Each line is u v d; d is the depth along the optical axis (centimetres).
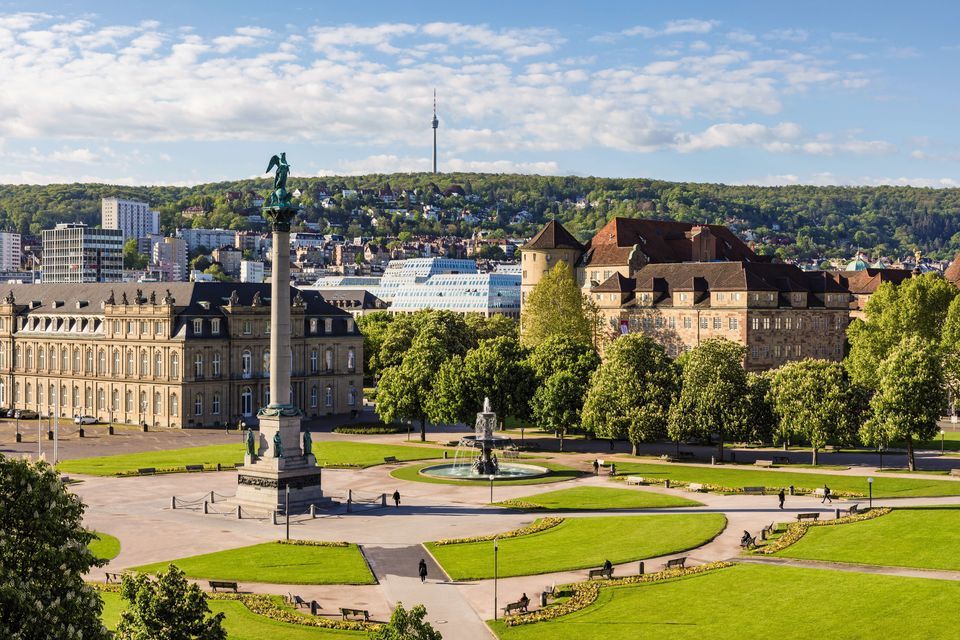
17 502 5075
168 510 11994
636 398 16425
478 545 10269
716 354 16088
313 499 12250
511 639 7381
